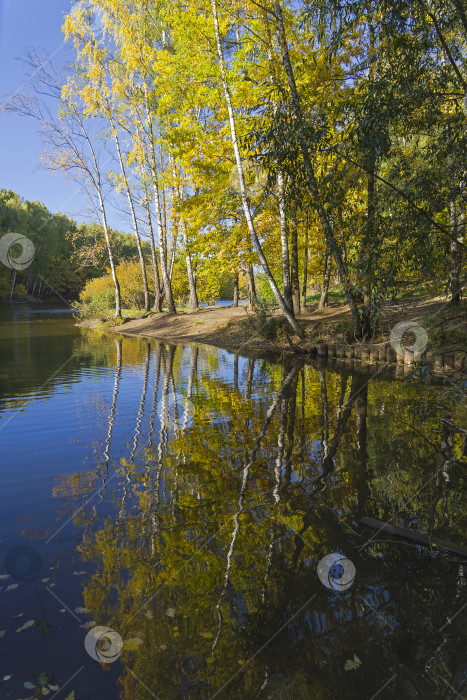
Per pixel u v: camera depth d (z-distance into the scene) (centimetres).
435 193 563
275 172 662
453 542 345
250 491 445
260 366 1264
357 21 636
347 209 938
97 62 2192
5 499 435
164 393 929
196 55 1487
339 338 1412
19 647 247
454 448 556
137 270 3453
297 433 631
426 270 611
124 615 271
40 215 4381
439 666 232
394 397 837
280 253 2016
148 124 2230
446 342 995
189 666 233
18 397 906
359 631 258
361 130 562
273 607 278
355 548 341
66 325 3045
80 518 394
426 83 569
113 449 581
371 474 481
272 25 1335
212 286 3316
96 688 220
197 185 1839
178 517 393
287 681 223
